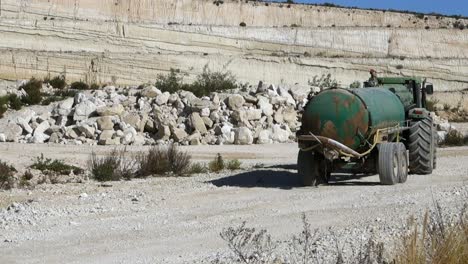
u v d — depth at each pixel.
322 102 15.02
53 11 85.00
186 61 66.50
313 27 94.19
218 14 97.38
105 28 76.81
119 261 9.24
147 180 18.20
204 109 30.59
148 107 31.28
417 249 7.27
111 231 11.34
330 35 93.62
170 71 59.06
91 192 15.94
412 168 17.62
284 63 72.44
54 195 15.59
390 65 79.38
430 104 49.69
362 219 11.35
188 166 20.52
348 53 92.44
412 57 86.88
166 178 18.67
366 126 14.83
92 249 10.05
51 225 12.00
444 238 7.32
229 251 9.20
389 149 15.40
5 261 9.45
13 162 21.91
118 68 62.22
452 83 81.62
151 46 78.69
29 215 12.89
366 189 15.07
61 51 65.19
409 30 97.75
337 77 74.25
